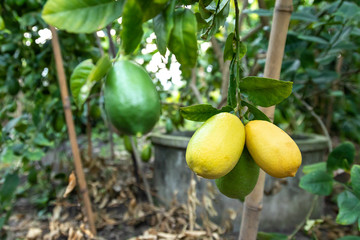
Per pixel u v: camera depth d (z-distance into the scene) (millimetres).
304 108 1505
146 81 354
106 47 1450
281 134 337
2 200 1021
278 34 479
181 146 1146
